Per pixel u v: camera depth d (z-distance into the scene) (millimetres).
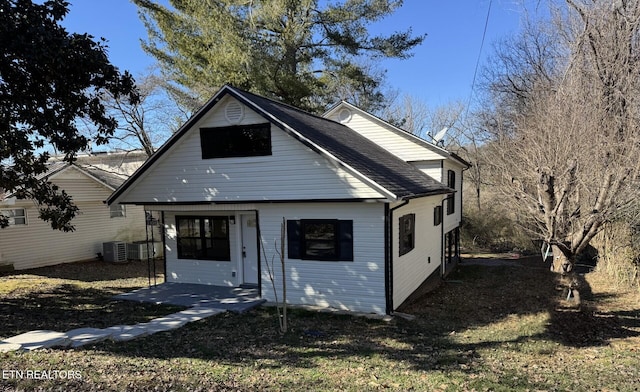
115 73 9680
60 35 8547
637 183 7953
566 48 11828
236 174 11180
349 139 14422
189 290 12188
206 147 11516
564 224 9266
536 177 9148
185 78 20969
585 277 15367
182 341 7621
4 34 7801
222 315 9727
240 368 6207
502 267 18641
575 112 8641
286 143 10500
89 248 18875
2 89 8672
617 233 14227
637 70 8922
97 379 5301
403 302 11164
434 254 15266
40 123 8812
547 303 11617
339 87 25547
